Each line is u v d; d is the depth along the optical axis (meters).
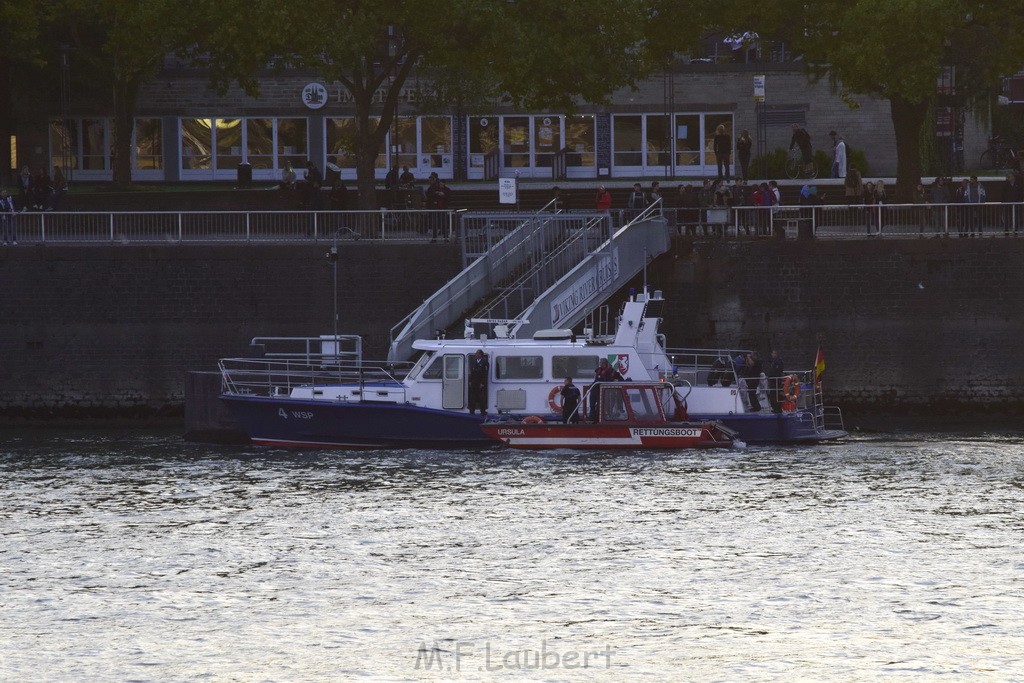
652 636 103.19
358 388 153.88
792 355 176.12
